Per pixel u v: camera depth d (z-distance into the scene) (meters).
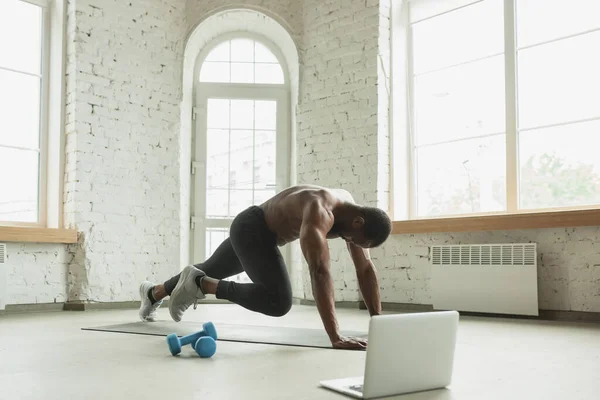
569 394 1.63
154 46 5.63
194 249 5.98
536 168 4.63
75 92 5.13
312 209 2.49
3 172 4.96
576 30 4.46
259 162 6.14
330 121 5.64
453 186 5.20
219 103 6.14
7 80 5.03
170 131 5.68
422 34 5.49
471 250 4.58
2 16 5.03
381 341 1.55
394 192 5.38
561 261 4.23
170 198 5.63
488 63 5.00
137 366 2.05
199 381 1.78
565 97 4.50
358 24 5.53
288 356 2.26
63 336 2.98
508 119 4.78
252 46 6.21
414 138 5.50
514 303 4.31
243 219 2.84
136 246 5.38
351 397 1.57
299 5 5.95
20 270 4.74
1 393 1.62
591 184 4.33
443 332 1.70
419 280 5.05
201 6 5.88
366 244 2.59
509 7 4.82
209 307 5.19
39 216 5.17
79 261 5.05
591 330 3.41
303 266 5.71
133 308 5.24
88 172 5.15
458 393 1.64
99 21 5.30
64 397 1.56
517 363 2.17
